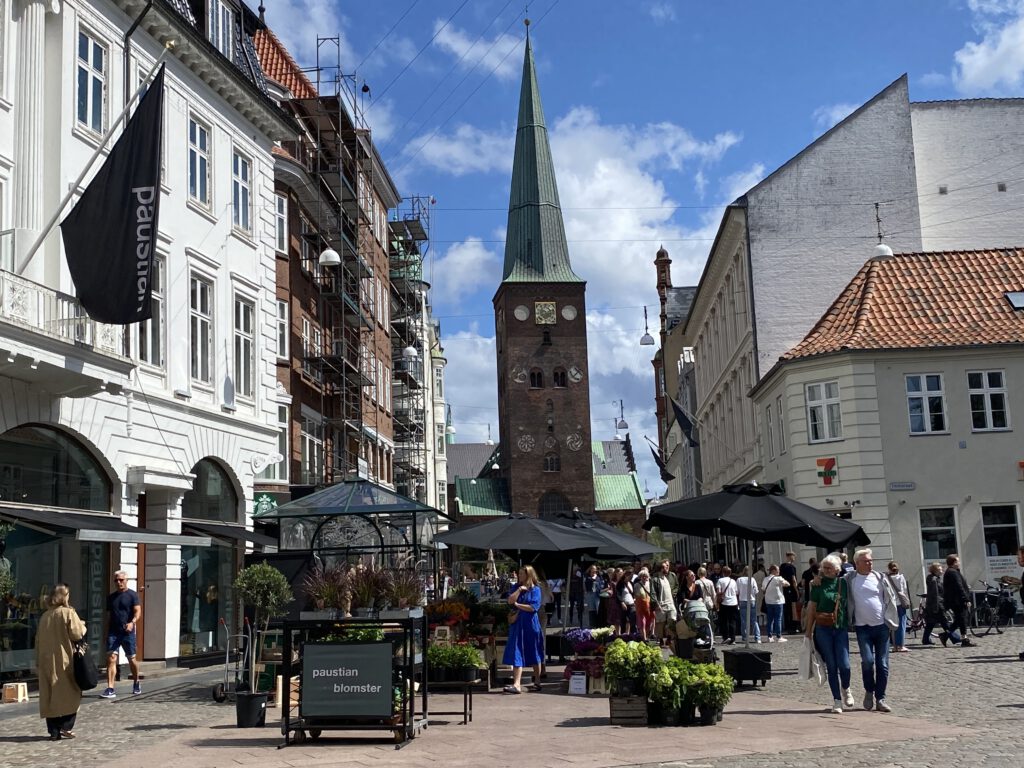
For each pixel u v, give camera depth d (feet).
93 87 71.31
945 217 140.05
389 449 182.91
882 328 107.96
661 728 41.32
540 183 368.89
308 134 132.57
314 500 52.80
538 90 374.02
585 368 360.48
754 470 135.74
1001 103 141.38
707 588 88.69
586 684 56.24
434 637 56.39
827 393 106.83
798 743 36.32
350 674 39.11
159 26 77.97
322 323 134.31
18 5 64.85
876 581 45.37
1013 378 104.22
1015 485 103.14
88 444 68.28
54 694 42.86
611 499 387.14
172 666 77.46
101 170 62.28
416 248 212.64
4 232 59.41
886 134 137.49
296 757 36.24
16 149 64.03
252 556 55.01
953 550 102.83
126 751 38.88
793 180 136.77
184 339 81.56
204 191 86.63
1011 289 110.93
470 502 370.12
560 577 91.97
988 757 31.86
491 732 41.65
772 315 134.41
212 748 38.93
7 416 60.34
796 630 97.30
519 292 362.12
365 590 40.81
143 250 61.05
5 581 53.42
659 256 274.57
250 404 93.56
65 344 58.85
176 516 78.84
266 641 54.03
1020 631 86.02
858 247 135.54
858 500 103.35
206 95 87.15
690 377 216.74
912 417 104.37
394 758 35.47
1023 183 140.56
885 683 44.70
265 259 97.45
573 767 32.53
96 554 69.46
